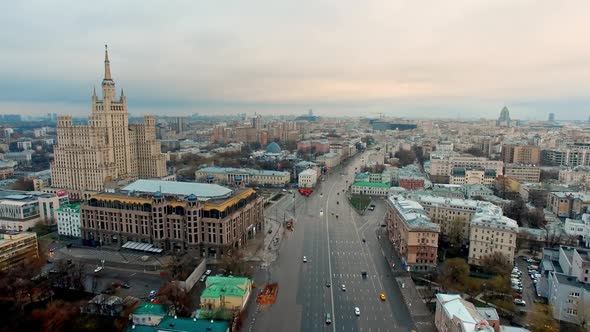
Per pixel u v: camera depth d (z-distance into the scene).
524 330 171.12
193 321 173.50
